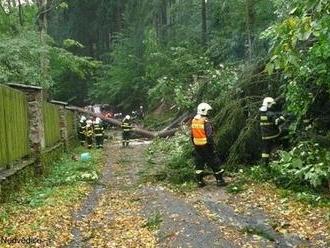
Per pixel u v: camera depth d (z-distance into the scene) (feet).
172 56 108.58
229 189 30.68
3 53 61.11
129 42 139.54
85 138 78.18
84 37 161.27
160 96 94.48
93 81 155.74
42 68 69.87
